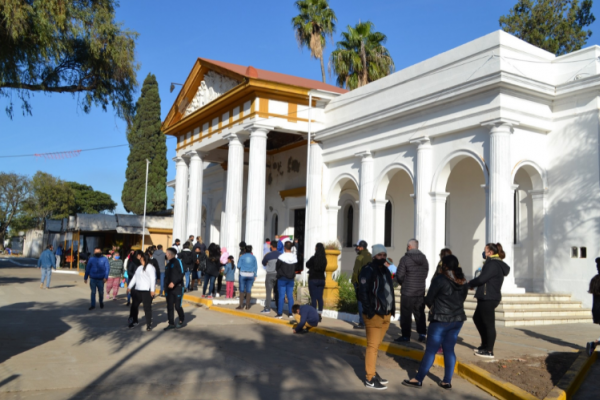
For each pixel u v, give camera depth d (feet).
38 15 55.62
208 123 80.59
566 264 48.42
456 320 22.95
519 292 46.09
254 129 68.28
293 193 80.89
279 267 42.91
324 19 112.27
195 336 34.96
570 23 88.53
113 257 59.82
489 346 26.96
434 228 53.26
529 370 24.61
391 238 69.92
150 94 156.97
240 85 68.33
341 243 77.30
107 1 64.59
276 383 23.15
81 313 45.73
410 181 67.41
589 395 21.72
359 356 29.68
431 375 25.39
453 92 50.67
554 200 49.96
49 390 21.11
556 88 49.70
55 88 67.82
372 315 22.91
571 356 27.84
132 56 67.56
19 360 26.50
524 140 49.24
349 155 65.82
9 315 43.27
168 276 38.06
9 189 211.41
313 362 27.68
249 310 48.21
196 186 84.43
